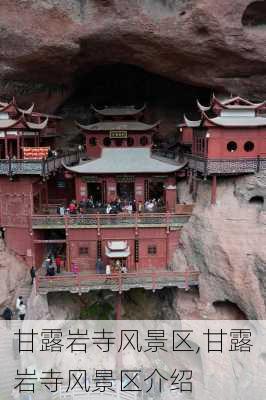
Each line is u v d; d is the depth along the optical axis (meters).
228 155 26.59
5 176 28.09
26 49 27.92
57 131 39.72
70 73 32.25
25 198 28.23
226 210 26.09
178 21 26.84
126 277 26.03
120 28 27.38
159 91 39.38
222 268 25.03
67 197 35.34
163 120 40.19
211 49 27.94
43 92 33.25
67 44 27.94
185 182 32.59
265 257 23.69
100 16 27.17
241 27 26.66
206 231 26.25
